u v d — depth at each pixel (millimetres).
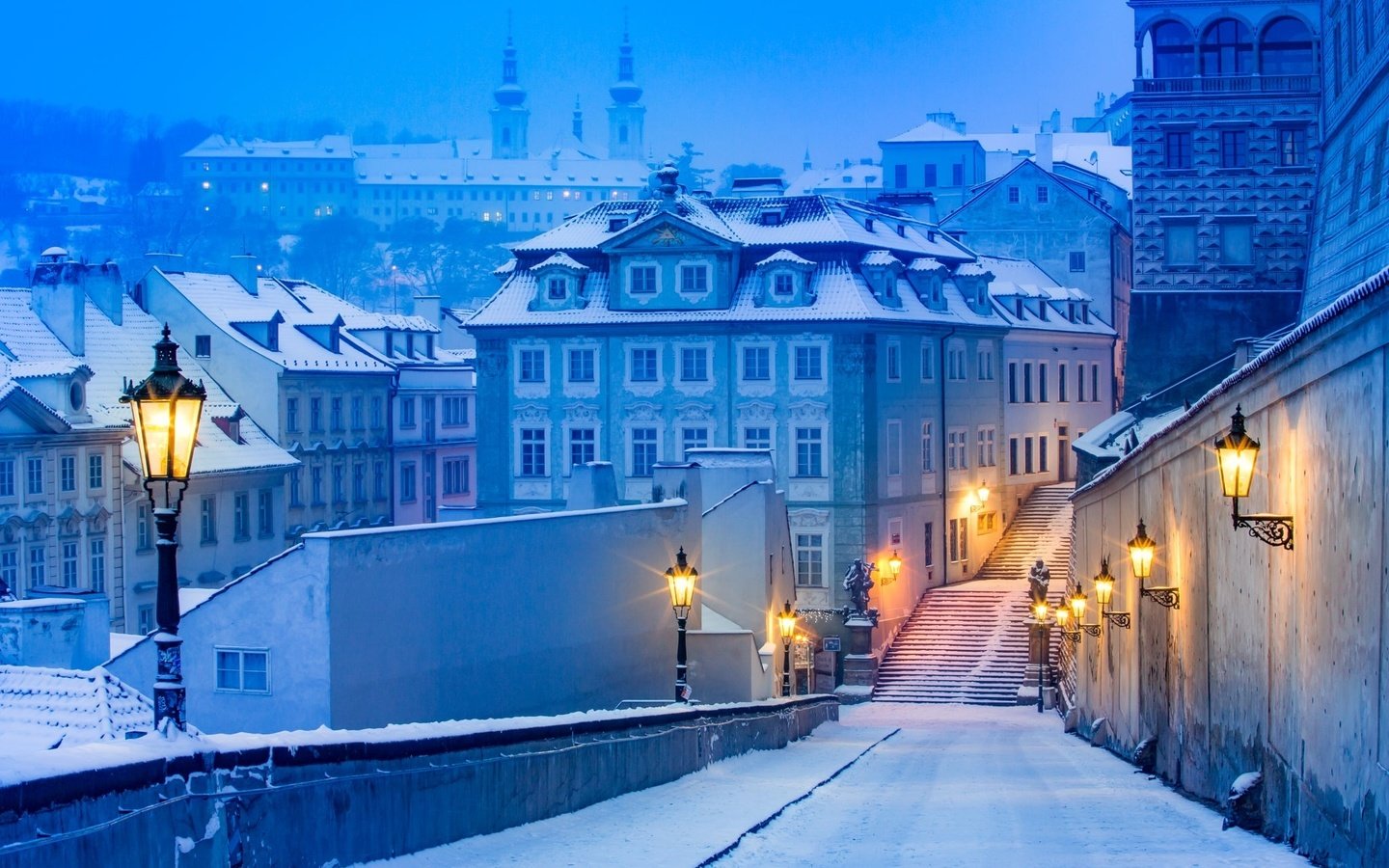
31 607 29656
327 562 27906
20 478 58344
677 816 22141
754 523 50094
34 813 11078
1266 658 22547
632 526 39281
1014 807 23391
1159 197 78188
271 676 28203
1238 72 77688
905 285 79438
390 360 90125
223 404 73750
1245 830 21656
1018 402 91938
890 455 76125
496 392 78625
